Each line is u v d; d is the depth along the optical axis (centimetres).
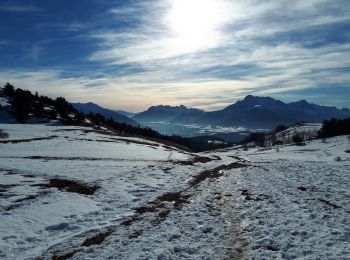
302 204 2038
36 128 9519
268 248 1332
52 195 2311
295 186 2719
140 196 2439
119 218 1844
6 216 1792
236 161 6175
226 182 3164
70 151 5403
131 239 1487
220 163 5497
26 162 3962
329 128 15862
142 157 5203
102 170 3544
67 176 3084
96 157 4834
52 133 8425
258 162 5806
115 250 1357
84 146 6322
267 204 2091
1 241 1461
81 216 1869
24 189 2462
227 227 1652
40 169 3450
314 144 12206
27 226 1664
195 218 1827
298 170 3903
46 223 1722
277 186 2752
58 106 14138
